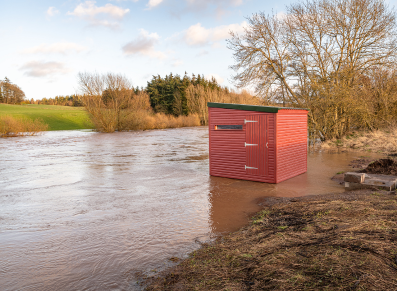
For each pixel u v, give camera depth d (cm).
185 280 384
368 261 355
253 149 1052
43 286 392
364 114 2075
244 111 1063
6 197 873
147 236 560
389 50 2039
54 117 5841
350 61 2164
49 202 814
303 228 522
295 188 932
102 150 2127
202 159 1636
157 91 8106
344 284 312
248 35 2222
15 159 1695
